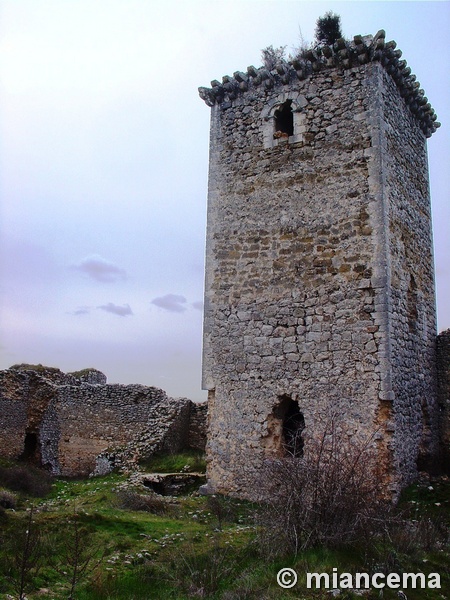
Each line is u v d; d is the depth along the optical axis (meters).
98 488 14.09
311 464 8.12
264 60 13.51
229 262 12.72
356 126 11.71
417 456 11.71
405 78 12.67
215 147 13.41
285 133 12.59
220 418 12.24
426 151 14.60
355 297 11.12
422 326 12.76
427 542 8.00
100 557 7.20
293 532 7.33
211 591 6.23
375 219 11.19
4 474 14.99
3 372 21.89
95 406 20.98
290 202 12.19
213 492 12.05
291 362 11.59
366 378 10.75
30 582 6.13
